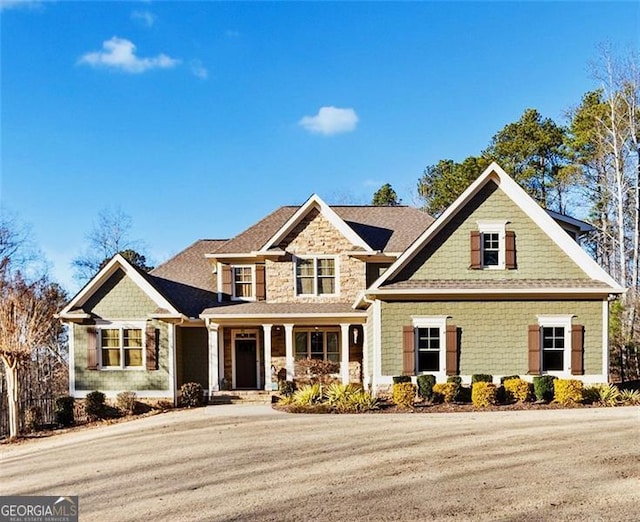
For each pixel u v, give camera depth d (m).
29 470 13.65
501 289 20.44
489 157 45.34
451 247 21.27
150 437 16.39
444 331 20.72
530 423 15.82
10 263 40.84
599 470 10.91
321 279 25.53
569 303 20.72
